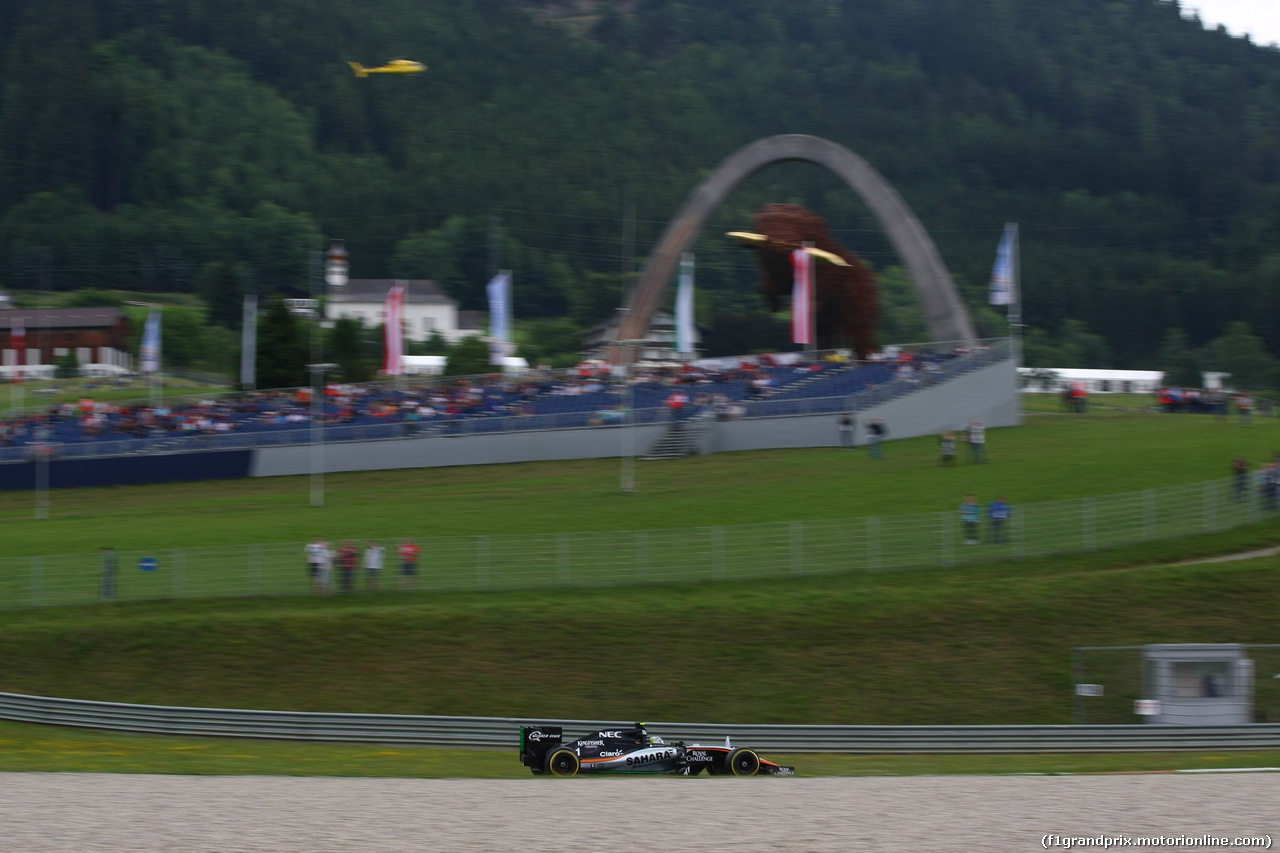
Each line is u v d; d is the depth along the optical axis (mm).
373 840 24234
